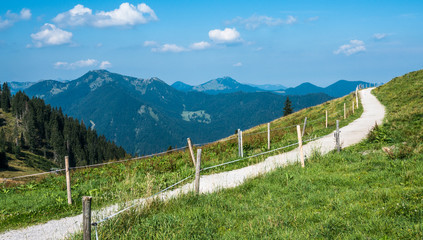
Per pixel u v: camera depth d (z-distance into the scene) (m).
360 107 35.66
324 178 9.58
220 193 9.70
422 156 10.32
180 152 21.66
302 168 11.51
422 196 6.40
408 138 13.96
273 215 6.83
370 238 5.08
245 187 10.24
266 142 21.48
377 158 11.44
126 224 7.17
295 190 8.98
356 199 7.24
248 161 15.59
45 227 9.38
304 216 6.67
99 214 8.45
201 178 13.42
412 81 43.22
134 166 18.36
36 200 12.59
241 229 6.40
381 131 15.84
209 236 6.20
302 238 5.50
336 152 13.91
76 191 13.34
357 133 20.28
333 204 7.02
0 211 11.16
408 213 5.84
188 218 7.32
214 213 7.63
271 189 9.45
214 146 21.56
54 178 17.67
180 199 9.12
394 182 8.12
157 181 13.02
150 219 7.32
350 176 9.50
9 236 8.80
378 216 5.86
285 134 24.38
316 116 41.34
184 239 6.12
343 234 5.47
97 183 14.95
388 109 30.11
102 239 6.25
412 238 4.86
